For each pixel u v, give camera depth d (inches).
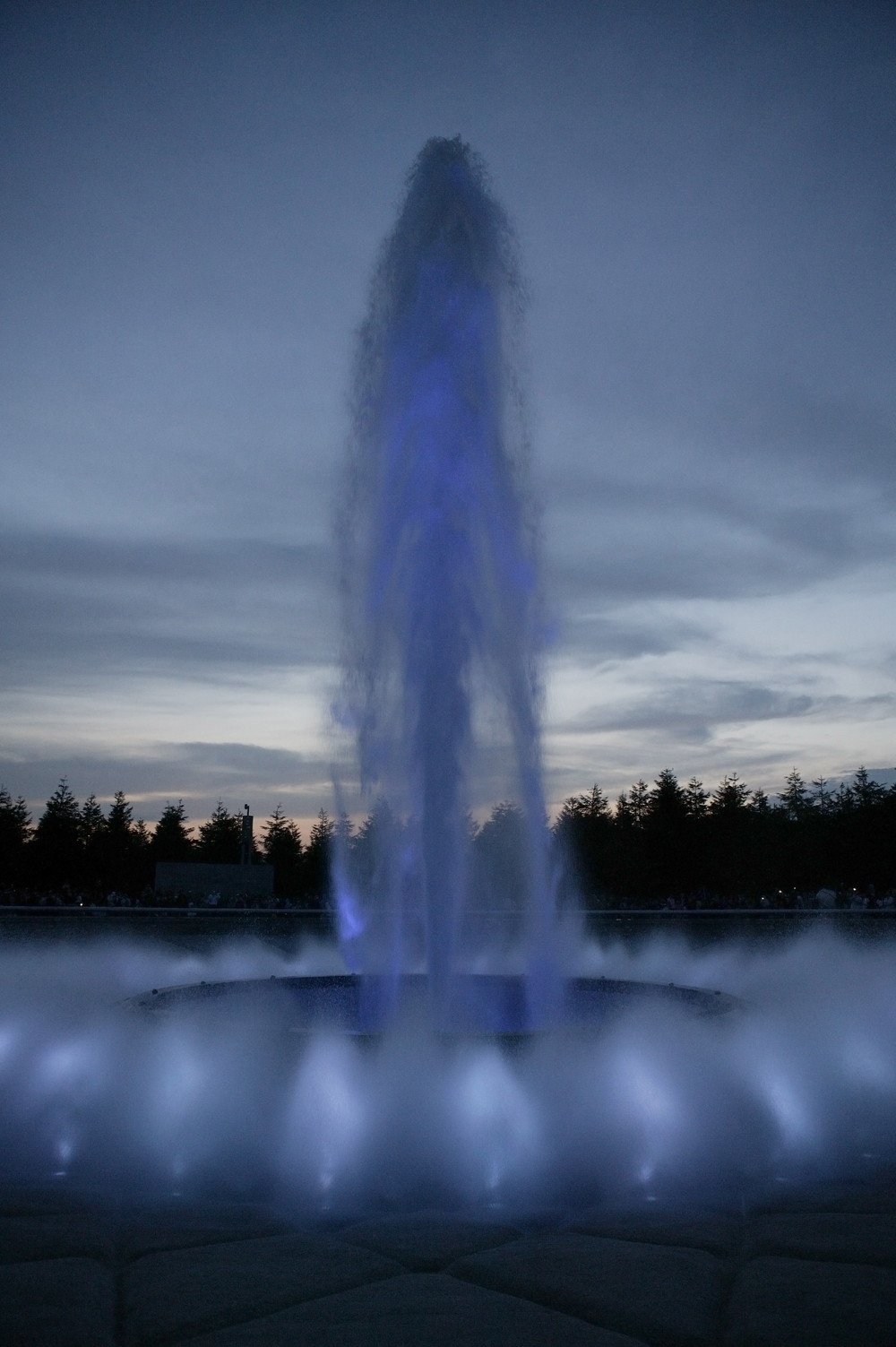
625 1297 250.5
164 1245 292.4
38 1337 228.4
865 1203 332.5
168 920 1379.2
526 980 613.0
